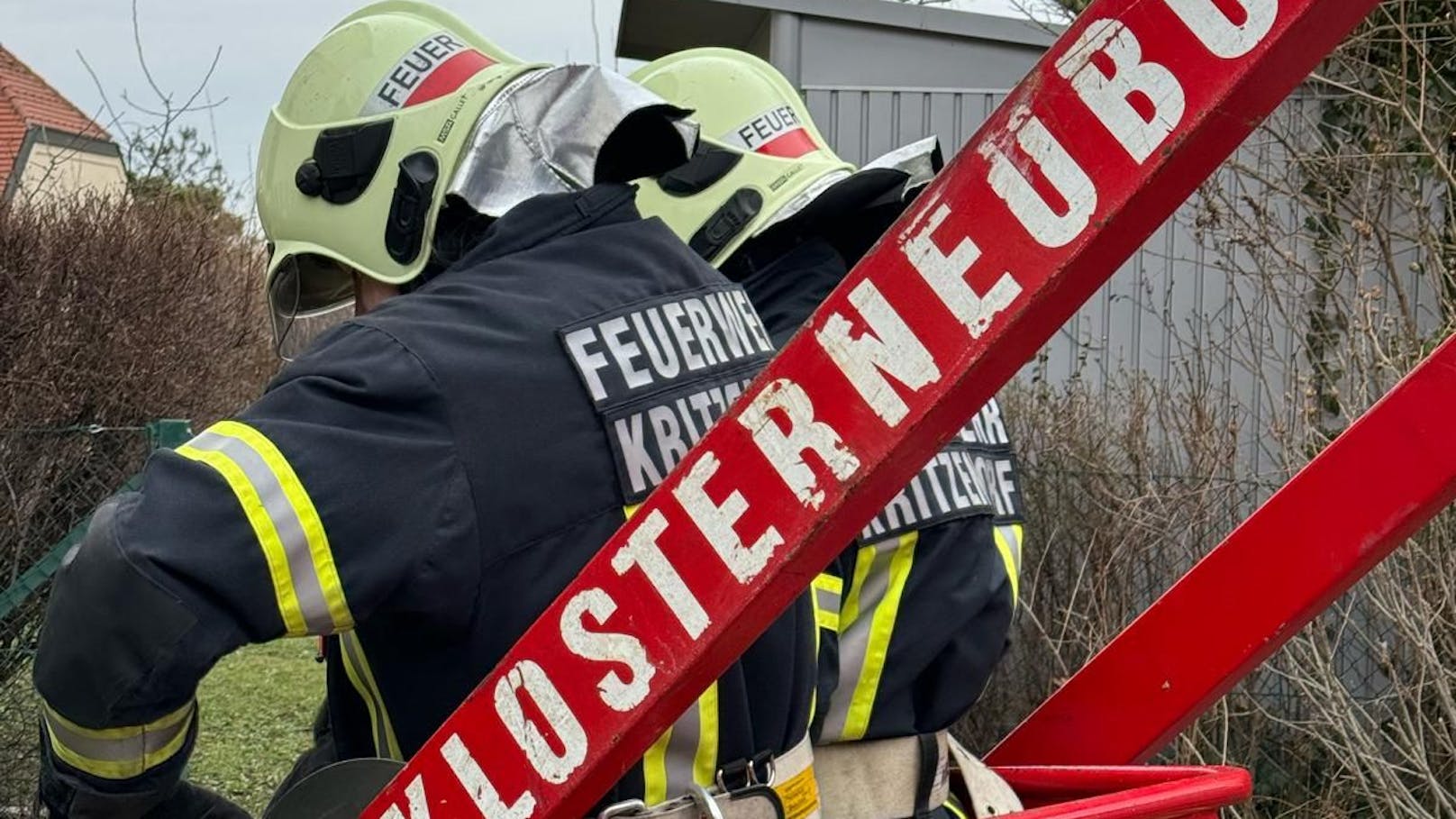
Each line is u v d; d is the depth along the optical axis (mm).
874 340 1050
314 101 1729
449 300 1437
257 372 8461
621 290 1540
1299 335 3836
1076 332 5430
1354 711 3707
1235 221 4453
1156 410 5020
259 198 1808
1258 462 5051
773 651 1503
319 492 1257
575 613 1179
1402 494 1527
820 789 1748
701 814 1411
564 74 1693
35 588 4316
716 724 1442
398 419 1323
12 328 5297
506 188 1626
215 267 7492
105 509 1268
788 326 2303
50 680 1269
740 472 1099
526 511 1364
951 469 1934
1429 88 4320
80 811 1343
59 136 6871
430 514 1303
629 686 1147
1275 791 4250
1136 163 967
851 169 3014
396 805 1291
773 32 5992
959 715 1887
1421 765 3293
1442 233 4004
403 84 1678
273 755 6047
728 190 2785
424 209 1616
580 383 1425
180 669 1211
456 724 1250
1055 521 4734
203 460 1248
